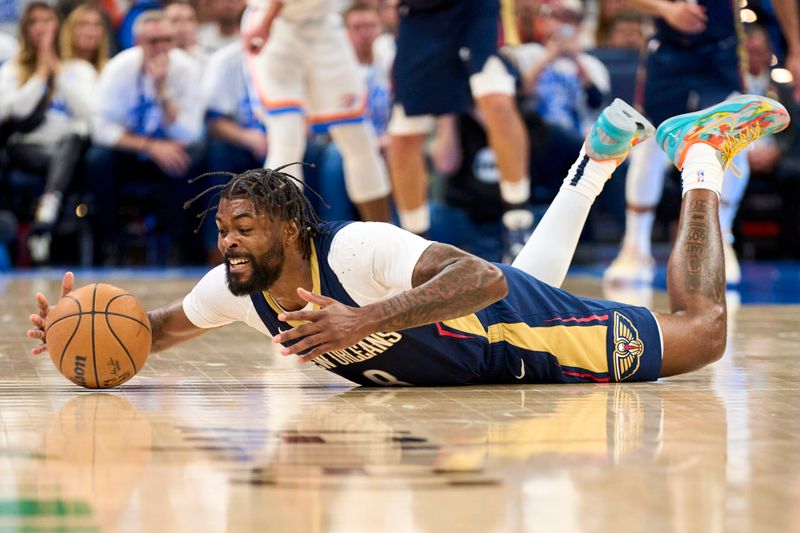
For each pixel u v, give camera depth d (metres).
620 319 6.62
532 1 18.61
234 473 4.20
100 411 5.61
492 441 4.80
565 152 18.34
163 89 18.44
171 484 4.03
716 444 4.76
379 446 4.68
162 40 18.30
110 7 20.09
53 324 6.14
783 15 14.97
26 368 7.32
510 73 14.51
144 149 18.48
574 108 18.67
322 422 5.27
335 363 6.33
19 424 5.22
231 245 5.73
